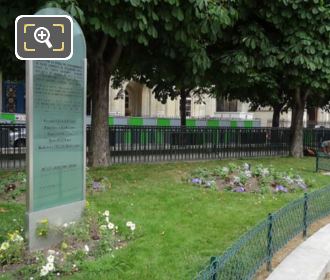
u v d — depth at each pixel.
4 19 7.45
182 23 8.45
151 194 7.50
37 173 4.43
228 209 6.71
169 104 39.59
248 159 14.52
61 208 4.78
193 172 9.77
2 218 5.57
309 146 19.47
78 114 5.01
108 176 9.09
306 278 4.35
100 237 4.84
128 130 13.37
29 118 4.30
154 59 11.12
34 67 4.34
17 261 4.13
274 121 22.55
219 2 9.21
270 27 12.17
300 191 8.52
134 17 7.79
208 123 26.70
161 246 4.88
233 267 3.74
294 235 5.43
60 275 3.96
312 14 11.15
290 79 12.74
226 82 12.42
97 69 10.61
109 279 3.94
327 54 11.46
